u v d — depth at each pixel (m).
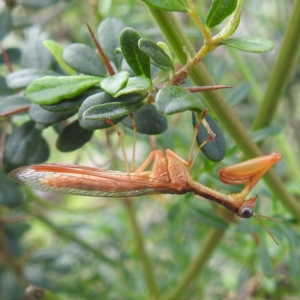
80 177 0.05
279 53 0.06
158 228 0.10
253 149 0.05
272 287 0.08
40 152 0.06
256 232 0.07
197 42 0.09
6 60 0.06
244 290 0.09
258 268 0.09
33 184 0.05
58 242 0.10
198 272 0.08
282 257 0.08
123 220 0.10
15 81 0.05
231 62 0.11
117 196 0.05
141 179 0.05
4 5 0.07
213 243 0.08
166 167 0.05
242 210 0.05
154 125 0.05
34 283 0.08
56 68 0.06
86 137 0.05
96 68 0.05
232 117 0.05
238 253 0.09
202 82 0.05
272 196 0.07
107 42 0.05
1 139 0.06
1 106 0.05
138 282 0.09
